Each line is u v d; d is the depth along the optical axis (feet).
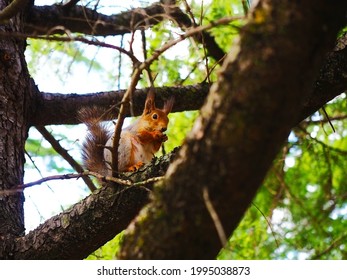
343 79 19.63
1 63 21.21
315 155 28.22
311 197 29.76
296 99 10.97
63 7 24.63
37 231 18.85
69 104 21.95
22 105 21.26
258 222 26.66
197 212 11.21
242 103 10.95
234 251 23.25
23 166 21.03
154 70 26.25
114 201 17.89
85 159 21.79
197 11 25.54
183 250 11.39
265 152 11.00
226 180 11.01
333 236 28.04
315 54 10.91
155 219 11.62
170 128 28.71
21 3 16.71
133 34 14.71
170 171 11.73
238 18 11.35
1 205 19.65
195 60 26.00
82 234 18.37
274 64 10.84
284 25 10.89
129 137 22.11
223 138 11.02
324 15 10.82
